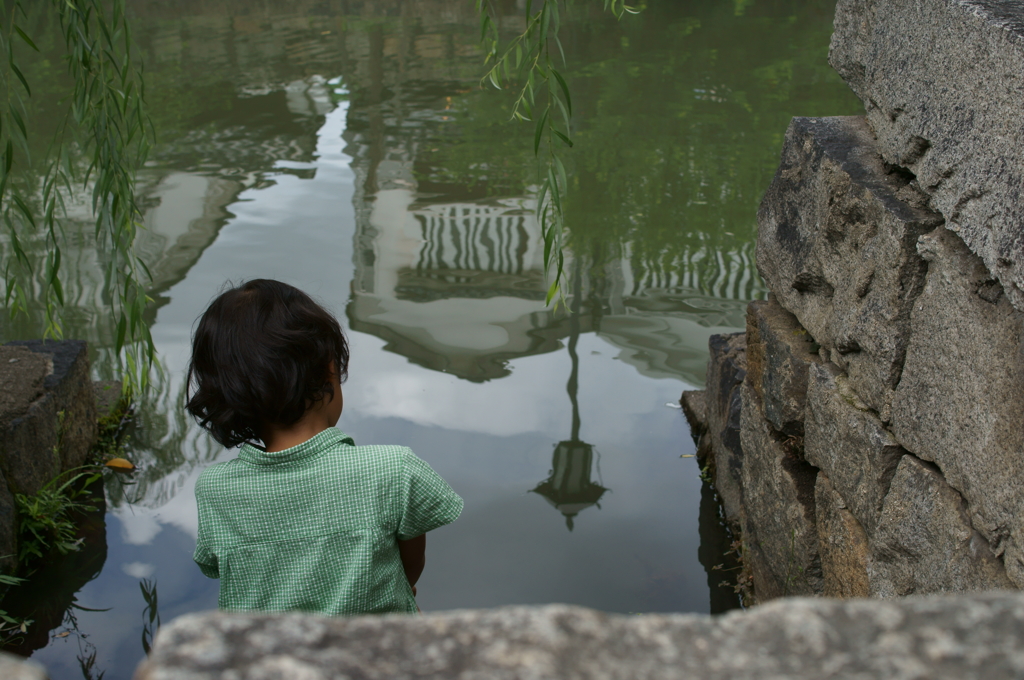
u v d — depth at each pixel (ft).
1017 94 5.21
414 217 21.33
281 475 4.95
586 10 45.50
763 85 32.01
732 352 12.57
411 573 5.69
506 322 16.81
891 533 6.59
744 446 10.16
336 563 4.92
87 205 21.52
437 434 13.47
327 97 31.45
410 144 26.63
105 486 12.75
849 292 7.23
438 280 18.38
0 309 16.85
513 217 21.29
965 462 5.77
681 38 39.52
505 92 31.78
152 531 11.75
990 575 5.52
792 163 8.41
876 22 7.11
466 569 10.75
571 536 11.40
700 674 1.98
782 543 8.92
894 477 6.66
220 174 23.98
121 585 10.75
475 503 12.00
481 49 38.09
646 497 12.24
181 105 30.30
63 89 31.07
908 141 6.59
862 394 7.15
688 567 10.89
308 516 4.93
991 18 5.50
